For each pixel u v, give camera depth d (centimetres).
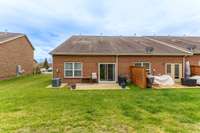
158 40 2823
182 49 2200
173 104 983
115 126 672
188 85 1759
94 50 2030
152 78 1661
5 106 948
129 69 2048
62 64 1997
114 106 940
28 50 3481
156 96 1203
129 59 2048
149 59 2058
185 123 704
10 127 663
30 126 672
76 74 2012
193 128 654
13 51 2819
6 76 2591
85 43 2334
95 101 1054
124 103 1003
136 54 2009
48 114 809
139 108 908
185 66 2081
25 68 3319
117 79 2031
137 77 1802
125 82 1777
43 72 4112
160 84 1764
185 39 2942
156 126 673
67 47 2117
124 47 2209
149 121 724
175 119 747
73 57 2002
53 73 1989
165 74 2062
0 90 1512
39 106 945
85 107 920
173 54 2039
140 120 736
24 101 1062
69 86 1752
